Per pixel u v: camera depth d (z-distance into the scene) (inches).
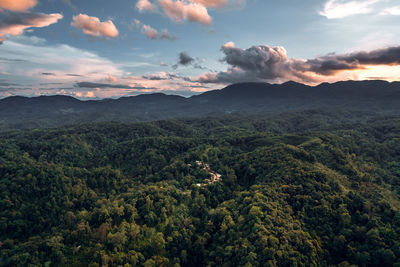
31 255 3791.8
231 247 3939.5
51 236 4286.4
